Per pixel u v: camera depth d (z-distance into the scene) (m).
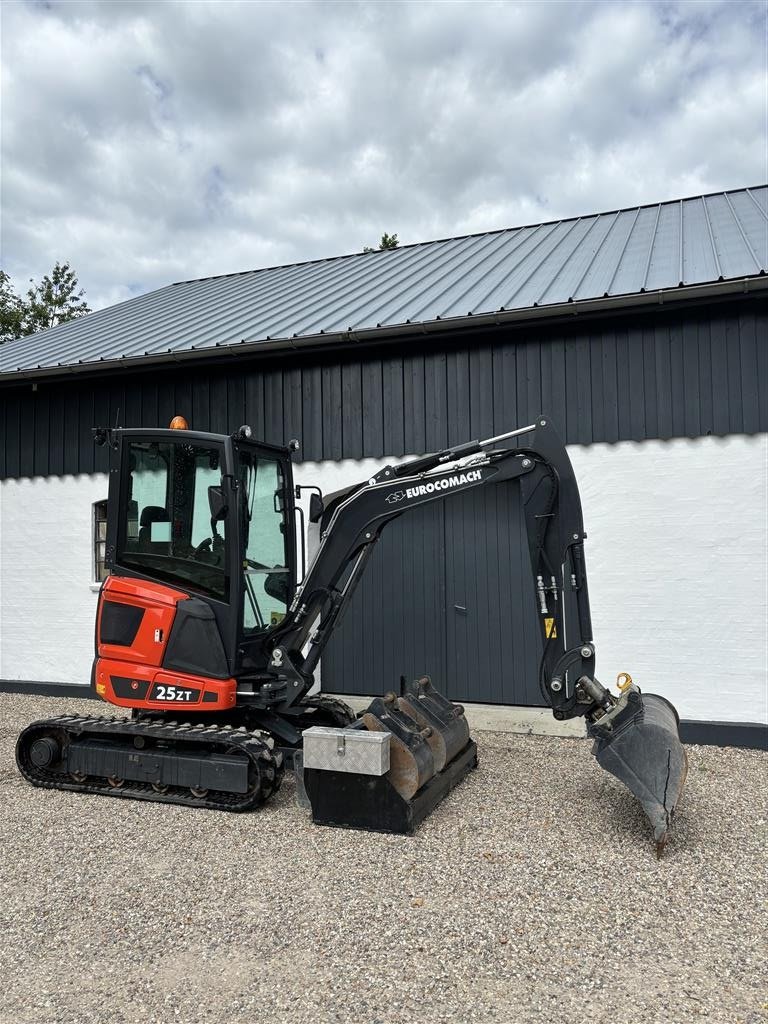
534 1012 3.08
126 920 3.88
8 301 36.19
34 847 4.86
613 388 7.60
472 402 8.19
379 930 3.74
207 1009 3.13
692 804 5.49
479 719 7.82
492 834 4.95
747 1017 3.02
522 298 8.11
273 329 9.35
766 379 7.07
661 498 7.41
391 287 10.66
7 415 10.39
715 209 11.53
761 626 7.06
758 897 4.06
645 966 3.40
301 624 5.97
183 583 5.91
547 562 5.29
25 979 3.37
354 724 5.43
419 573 8.58
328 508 6.11
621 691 5.01
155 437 6.03
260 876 4.37
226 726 5.96
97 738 6.12
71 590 9.95
